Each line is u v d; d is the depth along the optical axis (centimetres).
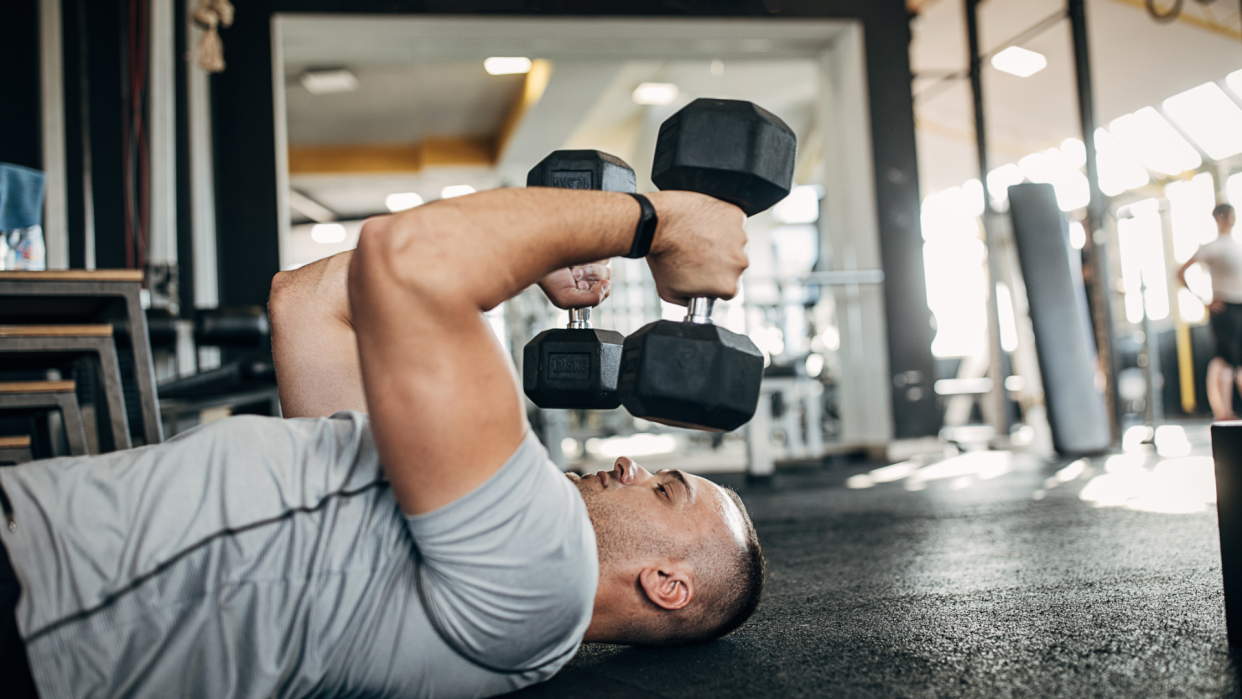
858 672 111
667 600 108
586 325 107
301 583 85
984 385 673
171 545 82
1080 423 480
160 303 313
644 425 602
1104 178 996
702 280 85
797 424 543
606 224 82
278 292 116
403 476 81
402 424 79
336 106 679
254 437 89
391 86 649
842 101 582
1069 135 991
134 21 352
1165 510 261
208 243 459
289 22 518
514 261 79
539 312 504
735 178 84
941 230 1177
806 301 657
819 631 134
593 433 582
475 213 79
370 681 90
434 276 76
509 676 97
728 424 86
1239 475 116
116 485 84
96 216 431
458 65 618
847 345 589
